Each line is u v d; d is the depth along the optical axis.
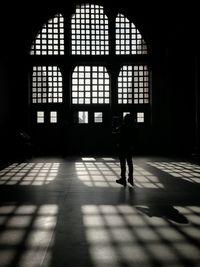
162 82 22.47
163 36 22.42
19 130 18.83
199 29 18.31
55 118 22.77
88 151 22.66
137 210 5.79
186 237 4.23
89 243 4.01
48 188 8.28
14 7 21.66
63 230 4.56
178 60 22.20
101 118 23.09
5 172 11.80
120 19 23.23
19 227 4.70
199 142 18.58
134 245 3.93
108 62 22.64
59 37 22.95
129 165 8.67
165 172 11.64
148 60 22.53
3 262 3.41
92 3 22.91
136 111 23.14
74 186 8.61
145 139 22.55
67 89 22.47
